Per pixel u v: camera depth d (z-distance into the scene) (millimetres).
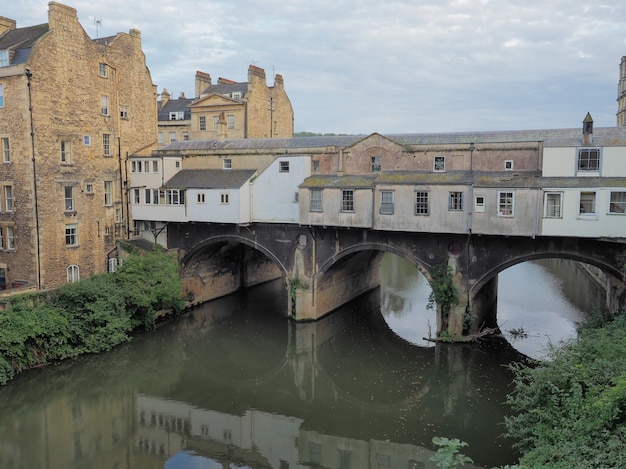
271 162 32969
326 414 22734
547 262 55688
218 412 23156
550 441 14000
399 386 24734
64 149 31219
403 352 29109
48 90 29828
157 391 25000
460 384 24531
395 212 28469
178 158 36531
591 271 44719
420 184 27750
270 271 46969
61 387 24891
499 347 28109
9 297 25688
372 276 42719
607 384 13953
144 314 31734
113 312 28953
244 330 33375
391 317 36156
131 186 36219
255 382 26141
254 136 48438
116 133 35094
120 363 27891
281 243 33219
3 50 29562
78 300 27891
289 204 32312
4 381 23312
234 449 19891
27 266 29812
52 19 29906
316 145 34156
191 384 25844
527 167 27484
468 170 28672
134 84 36719
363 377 25859
